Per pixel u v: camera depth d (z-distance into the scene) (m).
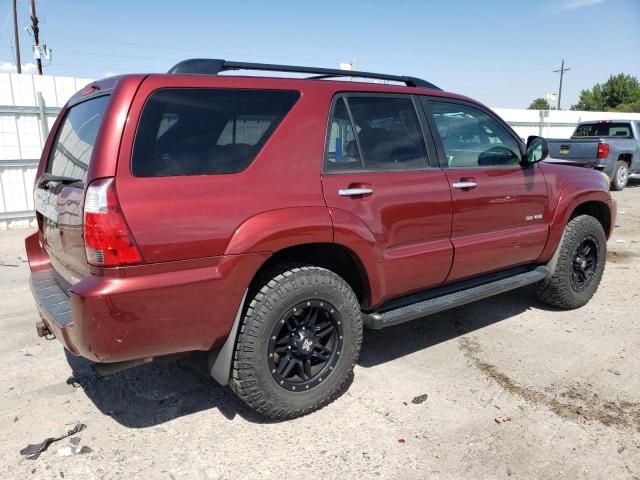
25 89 9.38
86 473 2.65
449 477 2.59
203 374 3.71
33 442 2.90
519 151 4.37
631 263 6.70
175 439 2.94
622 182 14.31
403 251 3.49
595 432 2.96
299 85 3.18
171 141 2.68
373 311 3.49
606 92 68.38
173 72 2.94
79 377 3.67
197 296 2.67
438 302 3.72
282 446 2.86
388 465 2.69
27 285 5.92
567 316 4.80
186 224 2.62
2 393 3.44
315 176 3.09
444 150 3.81
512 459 2.73
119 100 2.60
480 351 4.05
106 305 2.46
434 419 3.10
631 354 3.97
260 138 2.96
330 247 3.23
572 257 4.72
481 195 3.92
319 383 3.14
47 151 3.89
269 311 2.88
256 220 2.81
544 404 3.26
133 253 2.50
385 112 3.55
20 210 9.59
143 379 3.64
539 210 4.43
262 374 2.91
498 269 4.25
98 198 2.47
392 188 3.39
